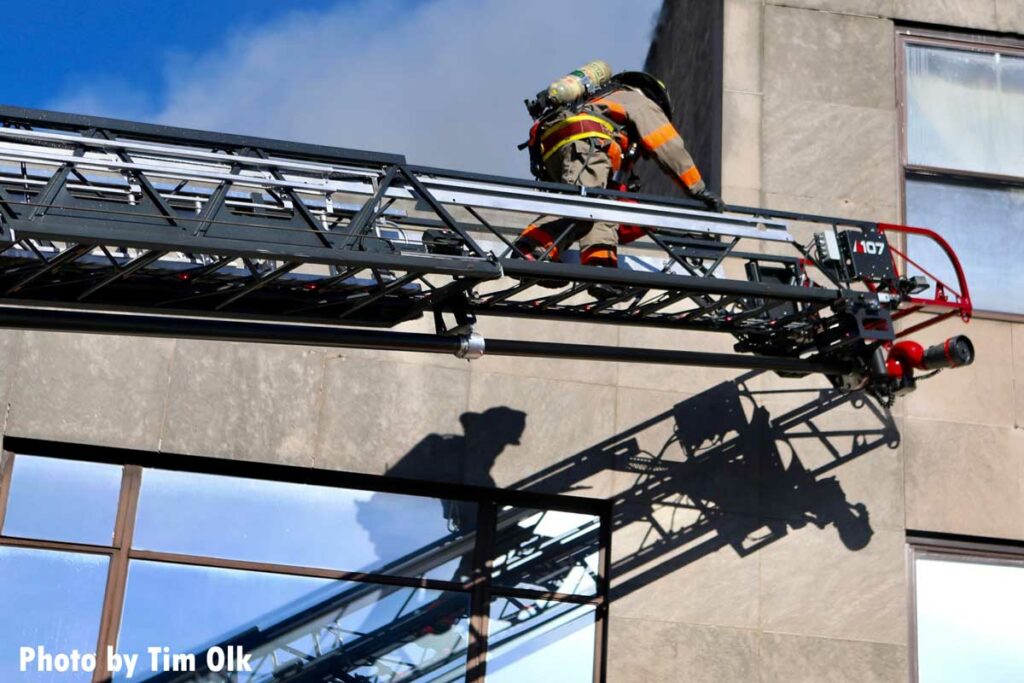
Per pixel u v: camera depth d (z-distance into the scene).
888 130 14.86
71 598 11.90
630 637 12.49
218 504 12.40
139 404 12.26
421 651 12.34
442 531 12.70
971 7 15.52
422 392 12.81
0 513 11.92
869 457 13.41
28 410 12.02
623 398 13.15
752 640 12.66
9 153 8.94
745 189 14.36
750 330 11.88
